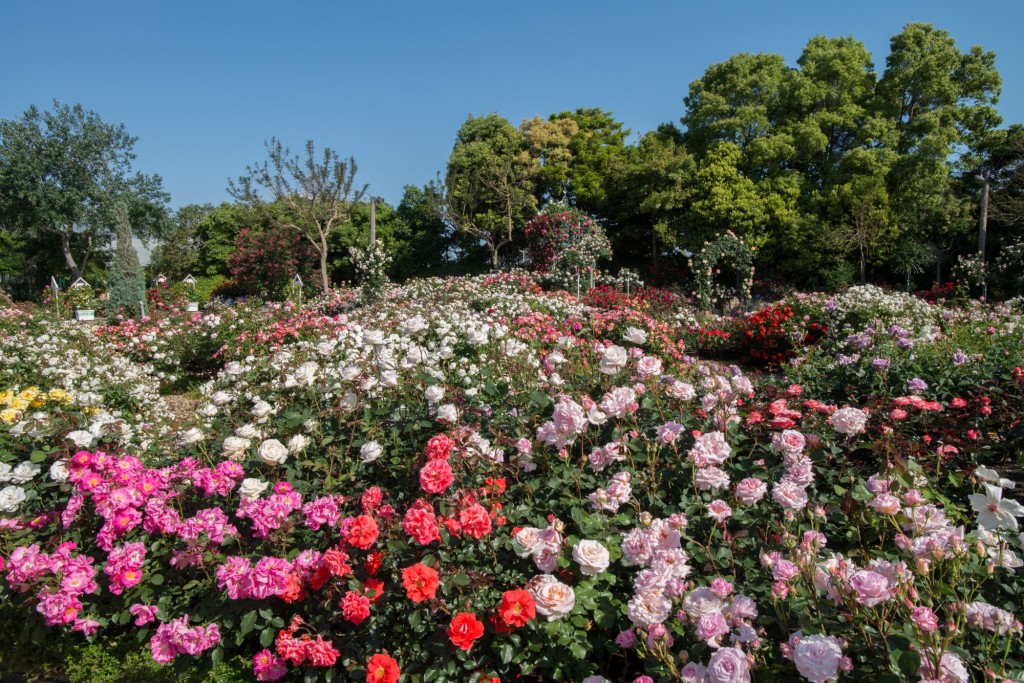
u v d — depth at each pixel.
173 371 9.26
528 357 4.17
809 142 20.50
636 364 3.26
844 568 1.64
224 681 2.18
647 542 1.89
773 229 20.91
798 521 2.12
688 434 2.74
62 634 2.43
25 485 2.82
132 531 2.44
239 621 2.17
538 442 2.69
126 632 2.47
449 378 3.99
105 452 2.89
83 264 29.38
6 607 2.61
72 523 2.61
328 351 4.46
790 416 2.86
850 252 19.56
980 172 20.27
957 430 3.42
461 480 2.53
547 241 18.84
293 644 1.98
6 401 3.66
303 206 19.92
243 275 20.86
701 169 21.59
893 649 1.42
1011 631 1.52
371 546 2.16
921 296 16.19
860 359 4.66
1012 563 1.74
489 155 25.27
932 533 1.79
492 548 2.15
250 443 2.83
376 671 1.83
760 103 22.34
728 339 10.94
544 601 1.81
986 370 4.11
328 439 2.86
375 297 14.12
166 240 31.06
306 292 19.48
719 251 16.86
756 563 1.95
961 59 20.42
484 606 2.00
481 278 14.50
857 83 21.42
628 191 24.03
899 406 3.30
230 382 5.84
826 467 2.76
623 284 16.97
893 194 19.55
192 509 2.65
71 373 6.37
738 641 1.53
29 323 8.87
